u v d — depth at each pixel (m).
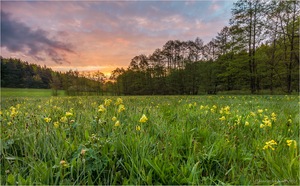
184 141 2.17
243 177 1.49
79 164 1.58
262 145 2.09
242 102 7.93
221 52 42.00
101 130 2.48
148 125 2.72
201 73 44.56
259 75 29.50
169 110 4.48
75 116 3.24
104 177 1.56
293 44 25.42
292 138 2.38
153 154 1.85
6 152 1.84
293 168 1.59
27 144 1.97
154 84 55.06
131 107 4.50
